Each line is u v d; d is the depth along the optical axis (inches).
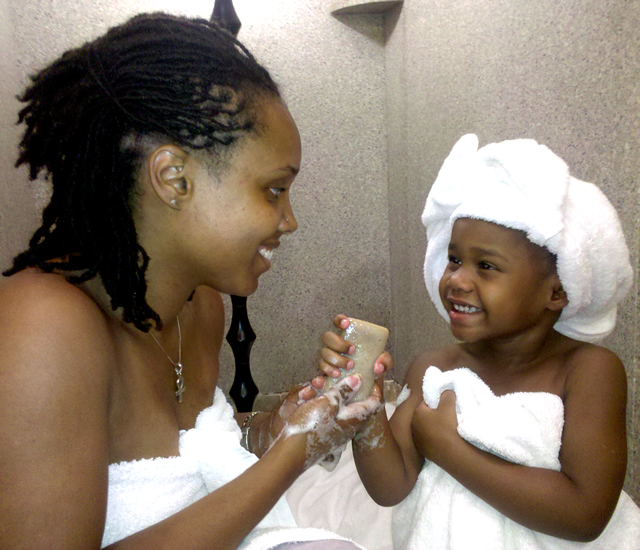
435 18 62.5
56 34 70.7
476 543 28.4
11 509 17.1
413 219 72.7
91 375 19.5
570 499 26.4
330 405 25.0
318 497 52.4
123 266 22.0
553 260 28.9
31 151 22.6
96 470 19.0
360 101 79.7
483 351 33.5
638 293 36.8
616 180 37.1
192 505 21.2
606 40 36.9
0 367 17.9
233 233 22.5
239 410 61.2
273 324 82.0
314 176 80.0
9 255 60.9
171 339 28.3
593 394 27.9
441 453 29.4
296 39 76.4
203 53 21.5
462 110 57.9
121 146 21.2
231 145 21.4
